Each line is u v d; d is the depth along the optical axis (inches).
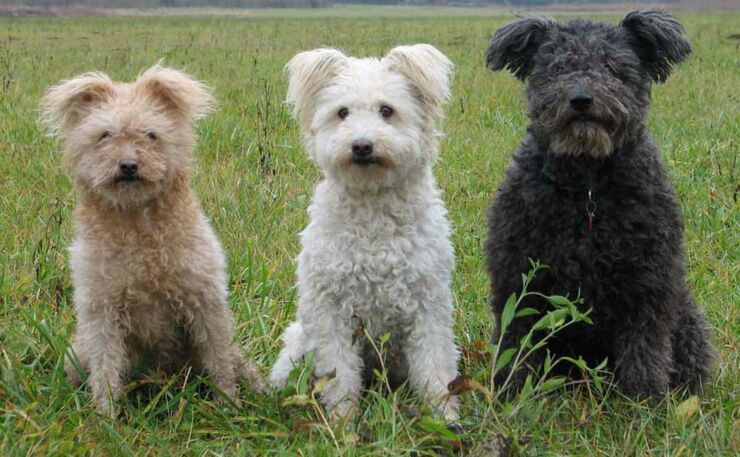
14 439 106.9
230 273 135.3
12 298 128.4
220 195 153.0
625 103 113.5
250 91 244.1
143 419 112.1
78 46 413.4
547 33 118.3
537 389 112.0
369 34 546.6
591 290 115.0
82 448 106.9
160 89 117.6
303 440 109.7
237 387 119.7
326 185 117.0
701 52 374.0
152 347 118.8
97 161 114.3
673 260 115.0
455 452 108.9
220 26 677.9
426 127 117.7
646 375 115.9
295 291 130.8
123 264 114.7
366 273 114.3
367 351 118.3
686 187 156.4
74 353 117.1
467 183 159.2
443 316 116.6
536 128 115.8
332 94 116.0
